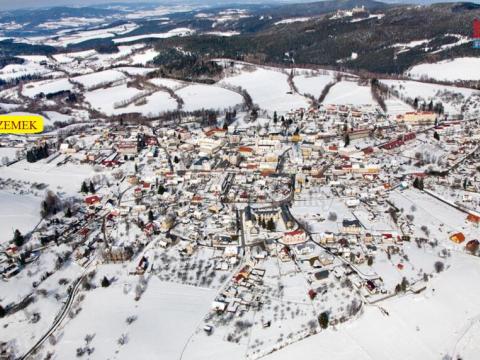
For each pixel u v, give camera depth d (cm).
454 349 19125
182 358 19050
